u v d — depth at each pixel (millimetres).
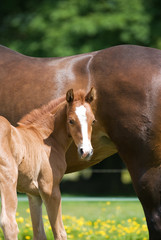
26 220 12484
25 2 26656
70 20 23344
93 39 23344
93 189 29656
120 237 11250
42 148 8578
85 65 9398
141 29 22875
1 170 7426
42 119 8977
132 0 23656
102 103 9000
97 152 9414
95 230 12227
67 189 30000
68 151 9344
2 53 10164
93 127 9102
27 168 8125
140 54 9180
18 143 7906
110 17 22922
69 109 8625
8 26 26297
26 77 9562
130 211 17938
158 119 8633
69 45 23078
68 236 10836
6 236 7203
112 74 9039
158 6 23875
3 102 9555
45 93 9344
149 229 8641
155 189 8578
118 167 28641
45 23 23719
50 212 8414
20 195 23938
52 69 9531
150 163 8641
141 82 8812
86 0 23766
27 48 23859
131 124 8727
